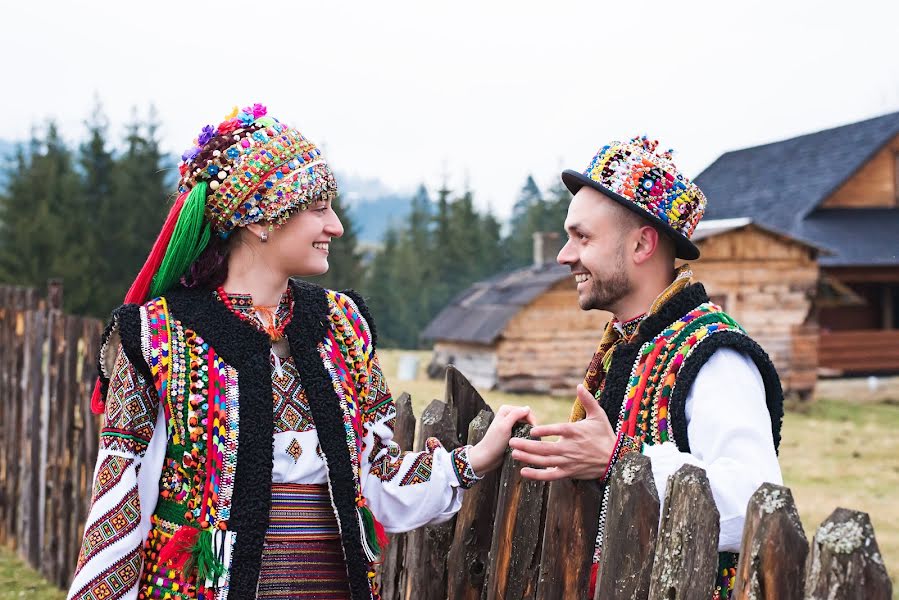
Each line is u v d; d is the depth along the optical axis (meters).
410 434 2.62
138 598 1.85
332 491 1.89
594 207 2.05
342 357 2.02
